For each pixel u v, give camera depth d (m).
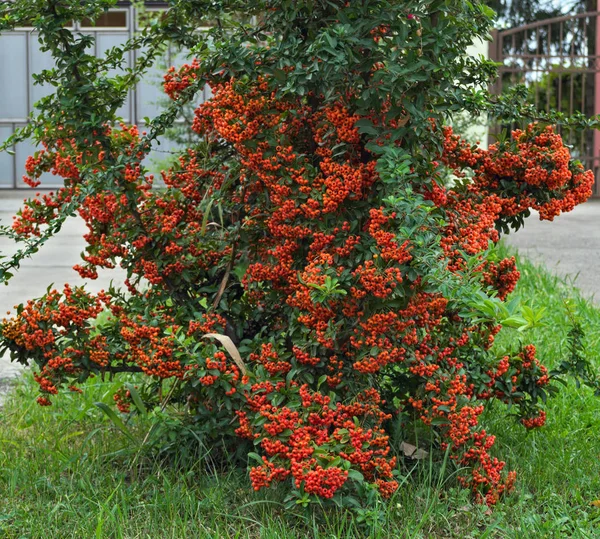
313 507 3.23
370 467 3.21
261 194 3.67
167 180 3.97
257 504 3.38
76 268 3.79
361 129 3.26
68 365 3.64
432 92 3.29
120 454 3.81
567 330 6.04
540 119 3.87
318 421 3.17
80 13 3.62
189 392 3.65
